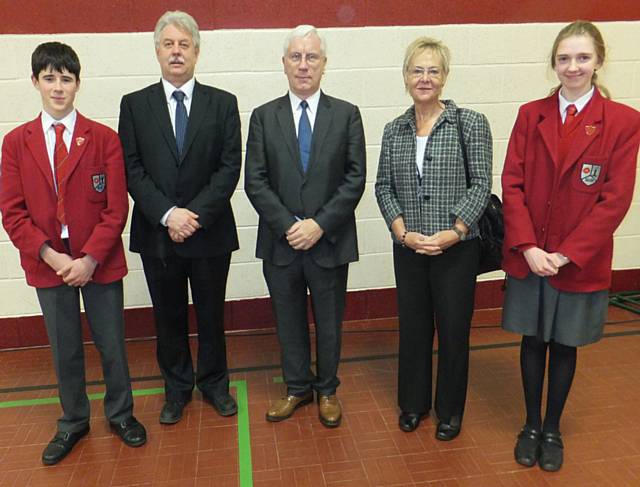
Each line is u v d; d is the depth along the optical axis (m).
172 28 2.19
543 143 2.02
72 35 3.15
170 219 2.23
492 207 2.29
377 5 3.36
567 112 1.98
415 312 2.33
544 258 1.97
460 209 2.11
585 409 2.55
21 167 2.08
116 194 2.17
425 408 2.44
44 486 2.10
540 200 2.04
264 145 2.32
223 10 3.24
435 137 2.14
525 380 2.22
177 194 2.29
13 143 2.09
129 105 2.30
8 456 2.30
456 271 2.20
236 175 2.36
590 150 1.92
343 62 3.40
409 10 3.39
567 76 1.92
